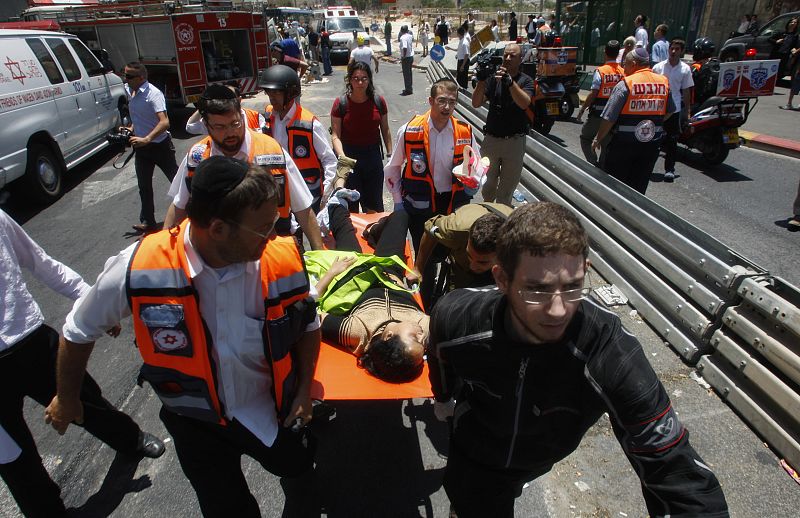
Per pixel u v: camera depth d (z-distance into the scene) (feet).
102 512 8.72
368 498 8.88
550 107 33.22
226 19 38.78
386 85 55.57
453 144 12.32
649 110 17.43
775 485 8.66
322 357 8.64
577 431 5.33
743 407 9.98
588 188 16.87
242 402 6.08
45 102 23.70
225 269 5.40
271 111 13.10
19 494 7.73
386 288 9.54
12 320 7.26
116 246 19.40
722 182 24.40
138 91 19.06
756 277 10.26
